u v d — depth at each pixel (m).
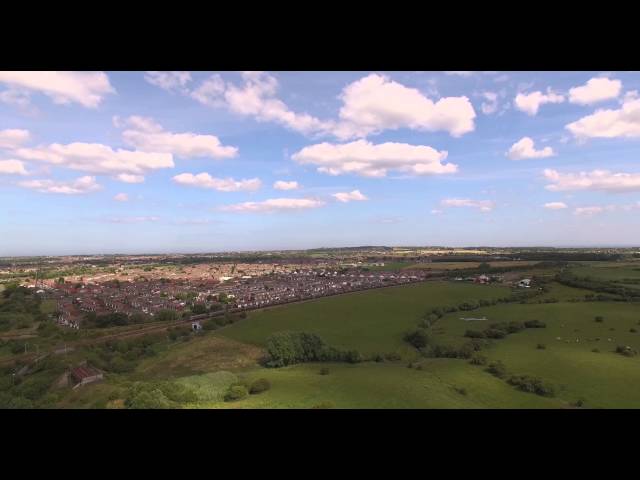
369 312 142.75
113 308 164.75
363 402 62.56
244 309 152.88
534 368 83.88
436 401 63.91
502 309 142.00
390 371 84.81
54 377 82.00
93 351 103.19
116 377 82.38
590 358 88.00
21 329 131.88
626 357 88.69
